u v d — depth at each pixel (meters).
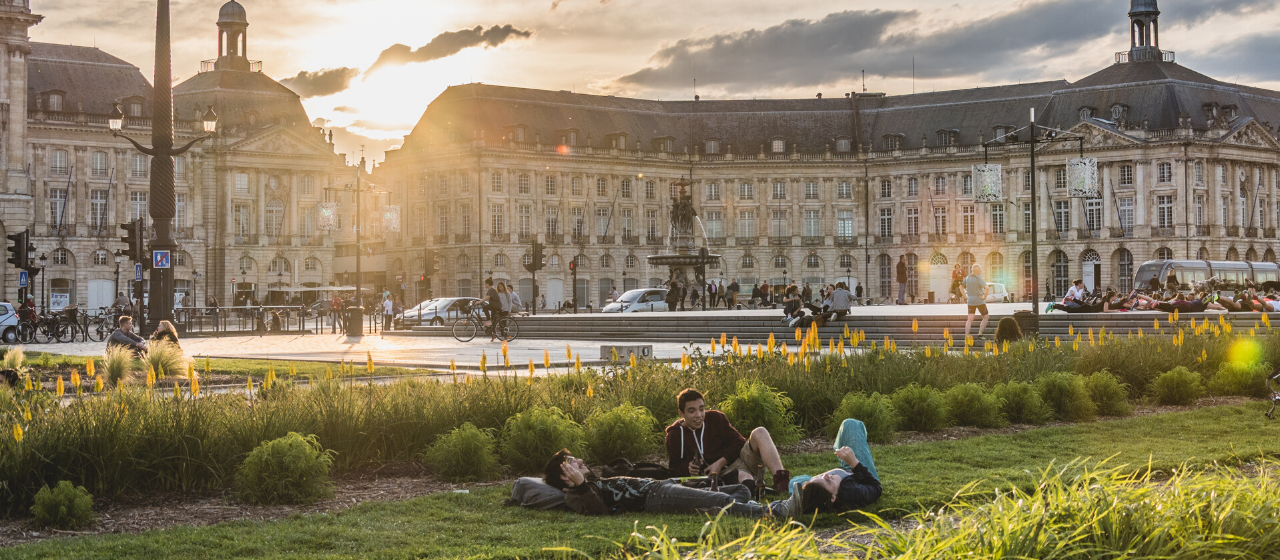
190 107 102.19
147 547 9.38
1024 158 108.75
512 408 14.52
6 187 72.44
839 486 10.45
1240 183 106.69
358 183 62.28
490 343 43.03
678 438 11.69
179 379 23.08
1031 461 13.49
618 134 113.38
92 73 96.69
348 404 13.66
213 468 12.07
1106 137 104.69
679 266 65.94
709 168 116.19
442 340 46.44
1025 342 23.09
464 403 14.39
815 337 18.89
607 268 113.81
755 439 11.48
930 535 6.86
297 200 105.00
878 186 115.69
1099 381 18.83
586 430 14.14
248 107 103.50
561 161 111.06
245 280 101.94
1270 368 21.17
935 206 112.94
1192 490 7.34
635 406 15.49
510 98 111.81
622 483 10.79
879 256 115.81
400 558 9.02
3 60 72.50
